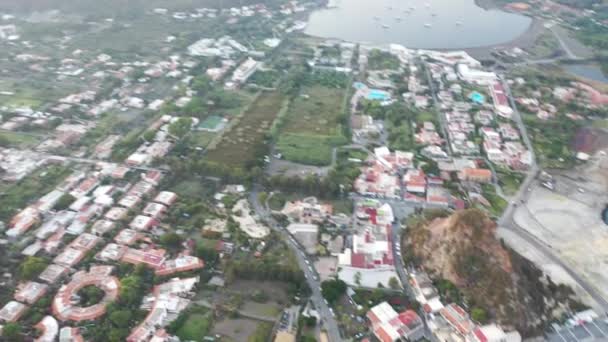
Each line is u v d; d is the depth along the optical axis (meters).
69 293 164.38
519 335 153.75
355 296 170.12
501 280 164.75
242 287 173.75
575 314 166.88
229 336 154.00
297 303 167.00
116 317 154.50
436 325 158.62
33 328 153.25
